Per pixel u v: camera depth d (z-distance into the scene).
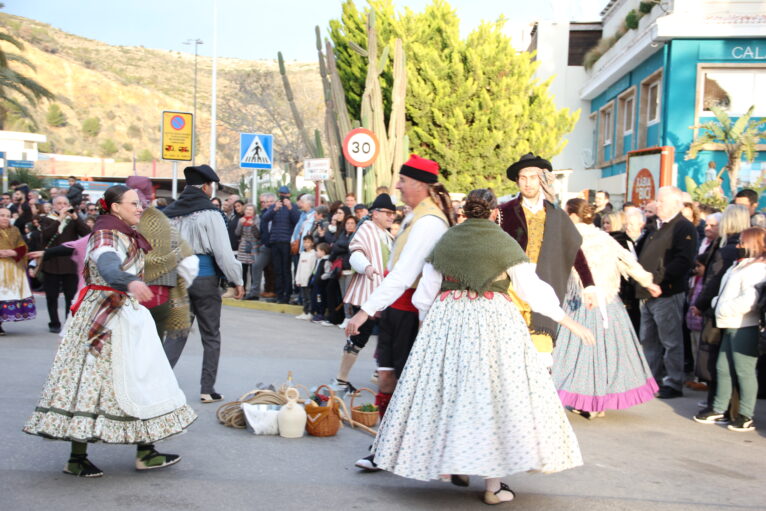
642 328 8.27
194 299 6.57
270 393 6.14
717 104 19.09
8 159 24.31
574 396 6.70
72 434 4.31
